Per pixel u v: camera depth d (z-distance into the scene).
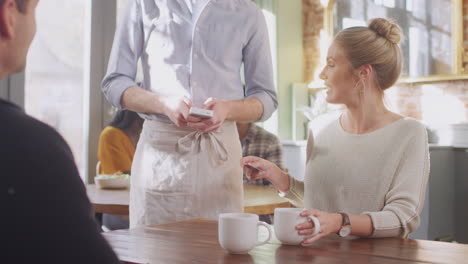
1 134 0.50
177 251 1.01
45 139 0.52
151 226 1.29
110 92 1.55
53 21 3.16
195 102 1.51
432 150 3.64
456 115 4.00
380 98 1.44
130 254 0.97
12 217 0.48
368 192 1.36
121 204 1.81
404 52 4.23
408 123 1.38
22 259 0.48
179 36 1.53
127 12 1.59
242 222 0.98
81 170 3.38
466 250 1.02
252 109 1.54
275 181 1.49
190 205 1.49
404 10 4.21
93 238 0.52
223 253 0.99
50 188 0.50
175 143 1.49
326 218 1.09
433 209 3.64
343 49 1.44
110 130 2.89
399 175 1.32
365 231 1.14
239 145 1.56
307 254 0.99
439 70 4.04
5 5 0.57
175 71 1.52
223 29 1.54
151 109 1.45
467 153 3.77
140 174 1.54
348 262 0.92
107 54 3.47
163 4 1.54
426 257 0.96
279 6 4.69
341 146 1.44
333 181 1.43
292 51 4.83
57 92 3.20
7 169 0.49
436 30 4.05
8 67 0.61
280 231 1.07
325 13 4.72
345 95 1.45
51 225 0.50
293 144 4.38
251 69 1.66
